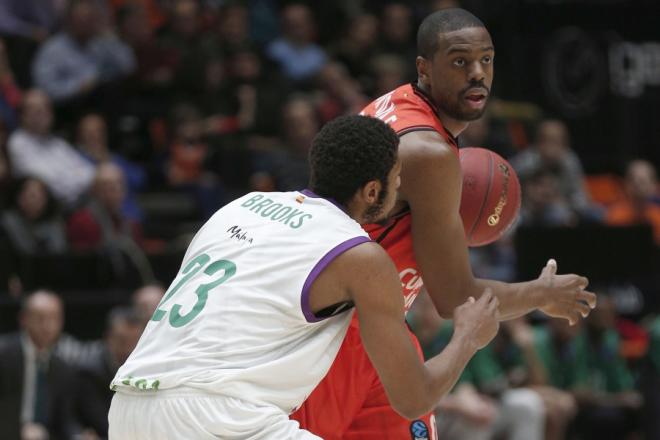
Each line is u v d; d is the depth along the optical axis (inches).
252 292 263.3
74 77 812.6
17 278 659.4
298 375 262.8
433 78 306.7
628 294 755.4
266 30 965.8
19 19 858.8
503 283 307.7
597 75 1066.7
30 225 684.1
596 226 703.7
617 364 696.4
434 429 319.3
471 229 321.1
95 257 671.8
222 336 259.8
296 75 901.2
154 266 692.1
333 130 274.7
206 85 870.4
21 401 562.6
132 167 807.7
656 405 676.7
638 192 830.5
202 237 281.6
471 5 1035.3
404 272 312.2
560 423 650.8
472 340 281.3
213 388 254.7
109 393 581.0
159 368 261.4
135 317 569.9
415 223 299.9
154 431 258.8
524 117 982.4
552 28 1069.8
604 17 1080.8
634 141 1070.4
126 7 877.8
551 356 687.1
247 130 848.3
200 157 829.8
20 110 772.6
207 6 935.7
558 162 844.0
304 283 262.1
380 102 319.3
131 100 868.6
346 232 267.4
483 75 303.0
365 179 272.1
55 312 572.7
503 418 641.0
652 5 1085.1
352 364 305.9
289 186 767.7
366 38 944.9
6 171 724.7
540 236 696.4
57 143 757.9
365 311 265.1
